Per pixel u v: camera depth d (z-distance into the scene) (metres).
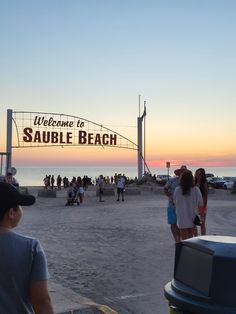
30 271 2.55
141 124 47.41
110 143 45.91
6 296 2.50
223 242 3.06
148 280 8.06
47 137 42.88
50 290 7.07
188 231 9.37
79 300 6.54
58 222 17.11
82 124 44.56
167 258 9.96
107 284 7.77
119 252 10.71
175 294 3.07
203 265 2.98
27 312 2.55
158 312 6.36
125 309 6.48
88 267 9.08
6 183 2.76
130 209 23.16
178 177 10.56
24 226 15.77
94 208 23.98
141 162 48.25
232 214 20.81
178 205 9.37
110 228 15.30
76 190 26.52
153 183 47.88
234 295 2.82
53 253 10.59
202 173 10.70
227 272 2.85
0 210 2.66
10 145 40.53
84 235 13.59
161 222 17.11
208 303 2.87
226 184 56.69
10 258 2.52
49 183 47.56
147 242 12.20
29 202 2.79
